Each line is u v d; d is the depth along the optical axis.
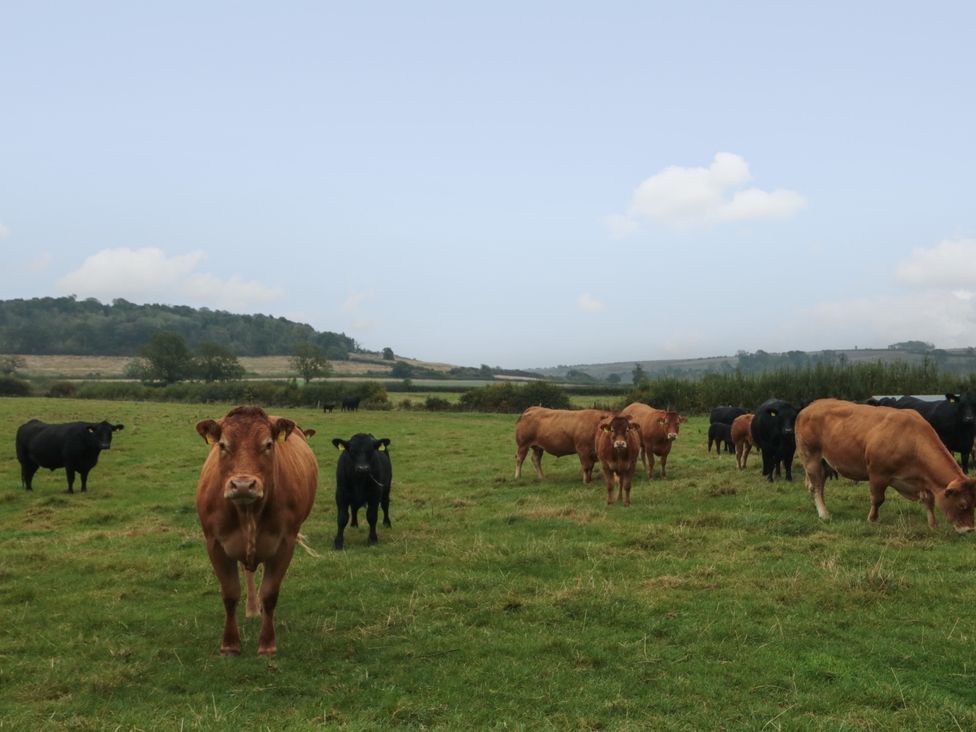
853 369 44.16
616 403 53.00
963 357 137.12
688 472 18.75
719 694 6.14
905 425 11.51
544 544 11.20
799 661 6.73
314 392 63.78
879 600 8.27
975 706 5.83
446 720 5.75
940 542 10.62
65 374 139.25
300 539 11.14
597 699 6.06
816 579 9.06
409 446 28.00
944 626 7.50
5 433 31.81
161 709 6.02
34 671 6.93
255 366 158.38
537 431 18.48
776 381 44.84
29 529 14.23
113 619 8.42
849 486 15.23
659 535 11.58
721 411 24.59
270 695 6.21
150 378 104.44
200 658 7.06
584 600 8.45
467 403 56.69
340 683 6.43
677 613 8.05
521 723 5.64
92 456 18.41
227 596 7.07
